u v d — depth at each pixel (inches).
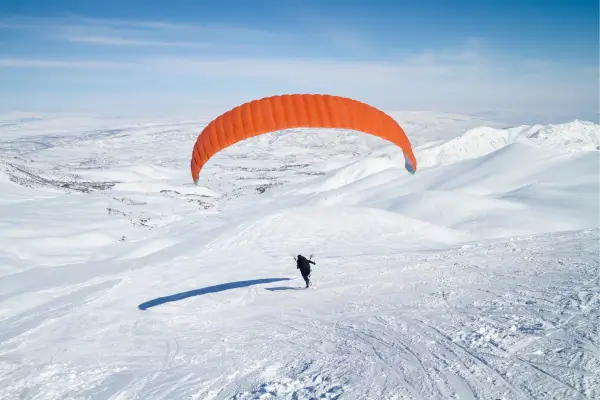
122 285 733.3
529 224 1440.7
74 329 521.7
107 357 428.8
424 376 300.7
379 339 393.4
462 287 552.1
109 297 663.8
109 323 541.6
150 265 902.4
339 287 627.2
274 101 483.2
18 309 632.4
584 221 1505.9
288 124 466.0
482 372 295.4
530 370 286.8
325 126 464.1
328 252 964.6
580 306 408.2
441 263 721.6
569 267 593.9
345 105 478.0
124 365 404.2
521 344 333.1
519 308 429.1
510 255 728.3
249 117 470.0
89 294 679.7
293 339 429.4
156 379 364.2
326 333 434.6
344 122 466.6
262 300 600.1
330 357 364.5
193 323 526.6
